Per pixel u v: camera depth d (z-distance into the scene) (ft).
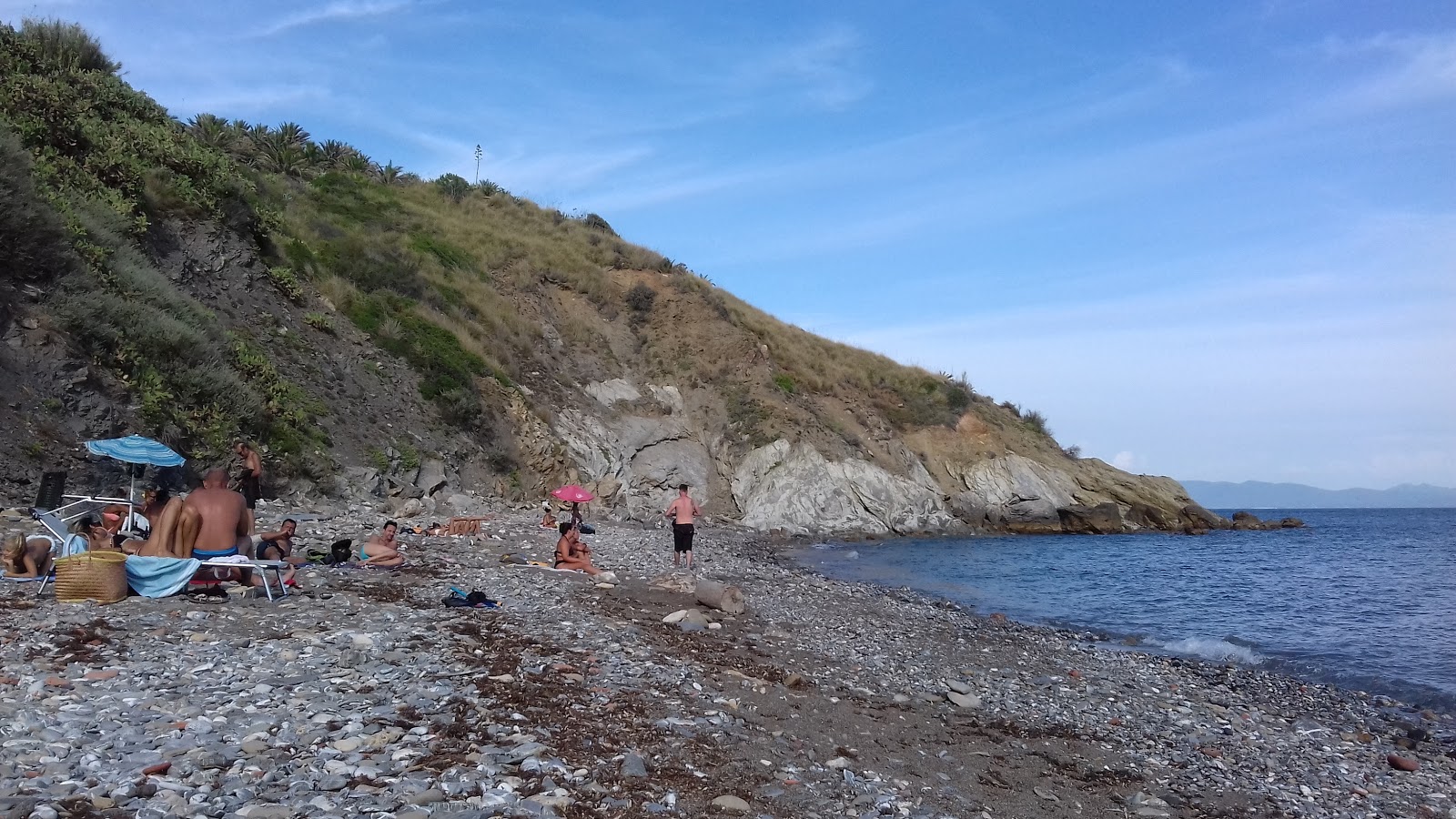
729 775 22.34
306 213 114.93
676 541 63.52
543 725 23.56
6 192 55.47
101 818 14.82
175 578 33.50
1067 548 121.90
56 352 54.60
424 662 27.76
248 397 68.39
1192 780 28.89
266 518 56.95
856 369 165.58
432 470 85.10
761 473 128.26
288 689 23.58
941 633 53.21
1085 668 46.88
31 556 34.45
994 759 28.48
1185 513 167.94
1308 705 42.47
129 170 75.61
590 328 141.18
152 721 20.08
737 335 148.15
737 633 42.11
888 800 22.34
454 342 108.47
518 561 53.78
